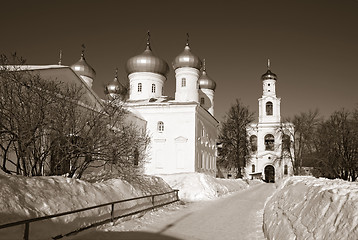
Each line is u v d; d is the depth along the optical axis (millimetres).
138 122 39406
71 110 14672
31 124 12609
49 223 9336
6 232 7953
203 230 12422
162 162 41438
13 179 9992
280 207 11992
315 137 47688
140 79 49219
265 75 74375
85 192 12078
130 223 12602
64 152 14508
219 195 27938
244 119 51500
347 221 6207
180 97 46469
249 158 54219
